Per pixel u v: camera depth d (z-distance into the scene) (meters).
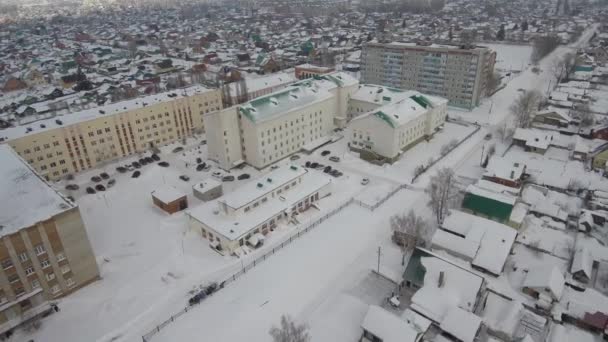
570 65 193.38
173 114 128.50
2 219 60.81
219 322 60.44
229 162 110.94
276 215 83.06
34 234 59.97
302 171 95.06
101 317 62.09
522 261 71.31
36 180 70.56
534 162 107.38
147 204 95.12
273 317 61.06
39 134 101.88
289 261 73.44
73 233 64.69
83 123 109.38
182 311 62.69
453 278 61.75
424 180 102.12
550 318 59.12
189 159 118.81
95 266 69.19
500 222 80.88
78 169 111.62
